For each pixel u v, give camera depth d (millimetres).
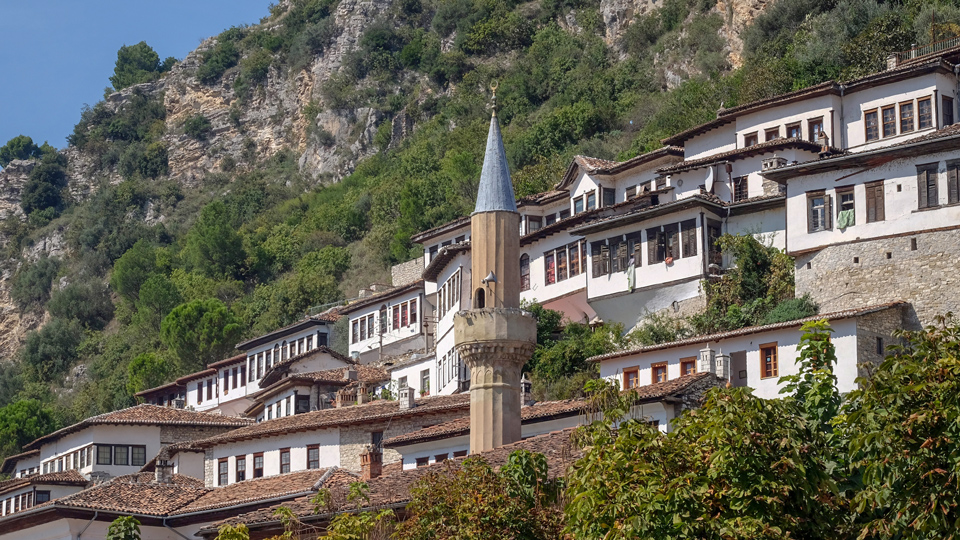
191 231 143750
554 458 33969
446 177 116812
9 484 67062
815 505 21250
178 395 93625
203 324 104750
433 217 111562
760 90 83188
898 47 77688
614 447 22344
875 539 21406
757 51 95875
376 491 37469
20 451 103688
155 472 55156
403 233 112375
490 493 26781
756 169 61500
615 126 110000
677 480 20906
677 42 115688
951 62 62062
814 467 21312
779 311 51719
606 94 116875
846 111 62969
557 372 56781
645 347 48312
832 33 85625
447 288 68812
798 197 52875
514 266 38719
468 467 27766
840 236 51219
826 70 80438
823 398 23812
